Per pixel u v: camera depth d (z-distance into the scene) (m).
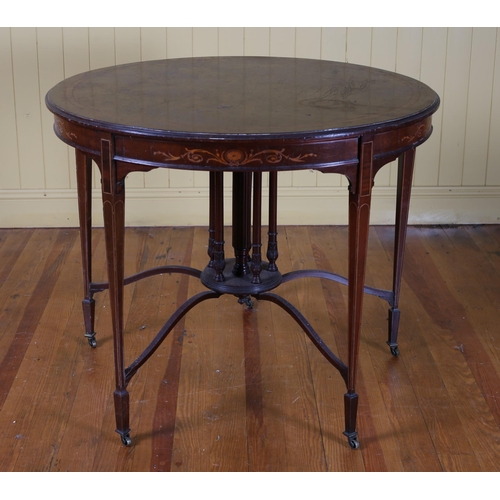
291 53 3.73
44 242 3.78
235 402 2.58
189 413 2.53
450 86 3.81
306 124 2.03
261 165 2.01
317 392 2.63
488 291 3.32
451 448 2.37
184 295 3.28
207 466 2.29
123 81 2.55
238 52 3.72
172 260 3.61
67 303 3.21
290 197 3.95
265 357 2.83
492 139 3.90
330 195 3.95
